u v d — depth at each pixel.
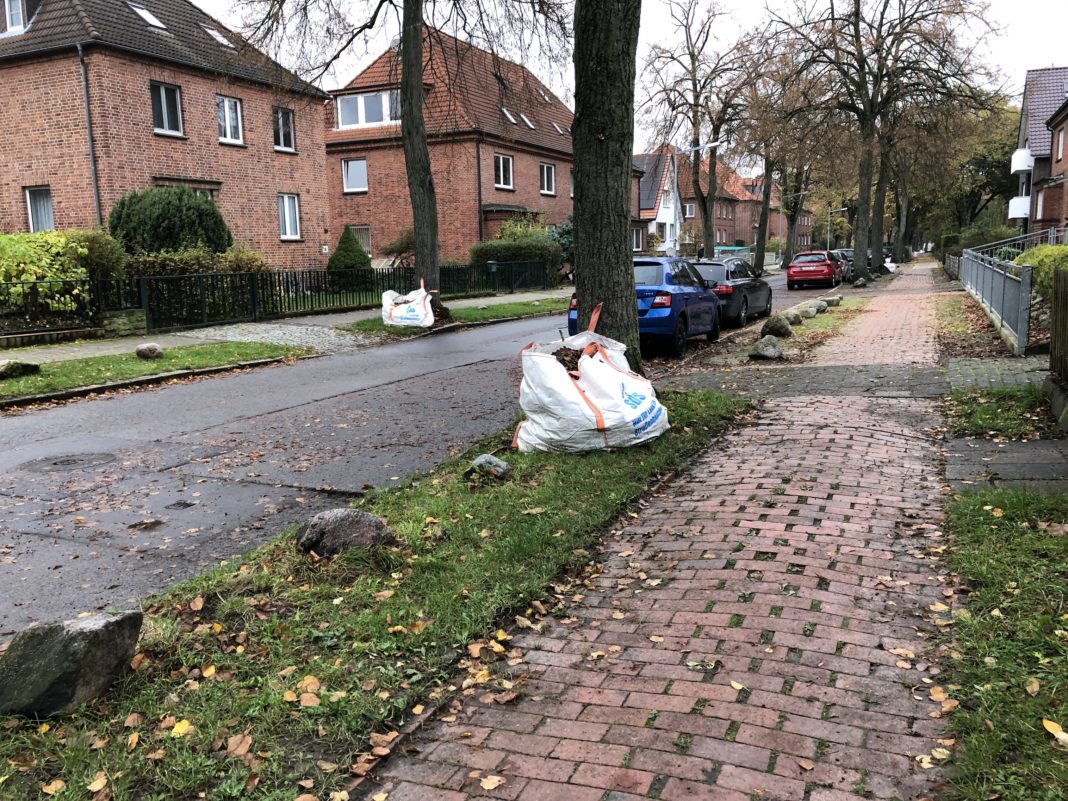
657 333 13.01
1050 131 39.72
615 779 2.78
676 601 4.12
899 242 66.62
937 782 2.69
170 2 24.08
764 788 2.69
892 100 31.78
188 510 6.01
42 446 8.05
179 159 21.86
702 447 6.91
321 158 27.14
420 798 2.75
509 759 2.94
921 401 8.29
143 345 13.12
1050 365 7.93
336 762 2.92
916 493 5.52
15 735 3.05
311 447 7.82
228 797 2.74
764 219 43.09
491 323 20.88
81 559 5.08
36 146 20.67
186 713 3.19
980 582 4.04
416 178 18.58
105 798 2.73
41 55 19.95
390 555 4.52
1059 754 2.71
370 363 13.79
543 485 5.82
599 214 7.80
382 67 35.03
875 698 3.19
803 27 30.92
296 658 3.59
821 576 4.27
